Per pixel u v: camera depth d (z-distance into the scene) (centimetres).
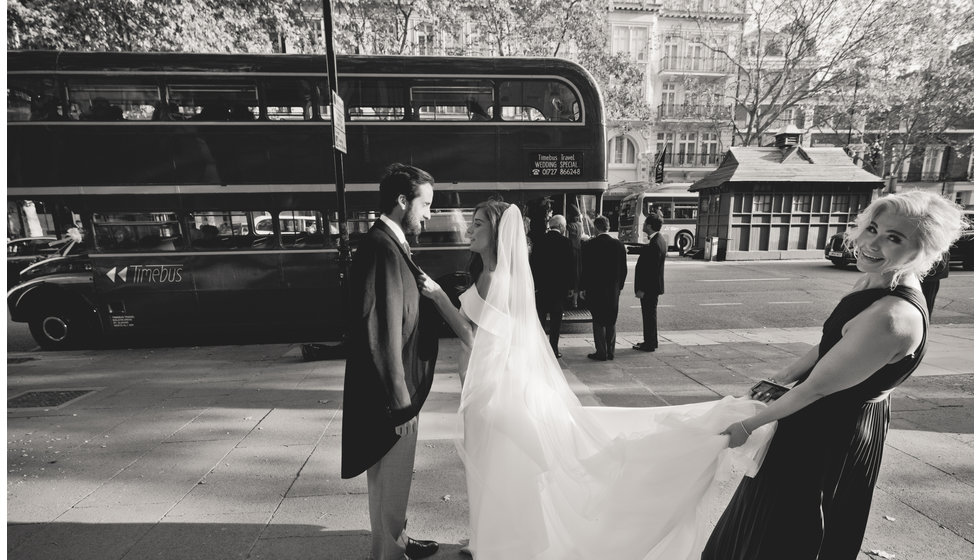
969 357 564
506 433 203
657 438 195
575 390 475
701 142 2950
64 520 271
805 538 164
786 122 2764
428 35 1716
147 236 669
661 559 194
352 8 1418
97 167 634
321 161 664
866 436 161
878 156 2309
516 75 675
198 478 316
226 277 684
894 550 232
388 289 194
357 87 659
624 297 1104
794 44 2077
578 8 1527
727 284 1214
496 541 198
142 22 1059
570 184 695
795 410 158
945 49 1934
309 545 247
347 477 206
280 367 574
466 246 694
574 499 203
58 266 667
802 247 1719
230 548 245
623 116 1698
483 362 211
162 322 686
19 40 1008
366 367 199
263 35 1233
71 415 428
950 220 142
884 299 147
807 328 783
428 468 324
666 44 2827
